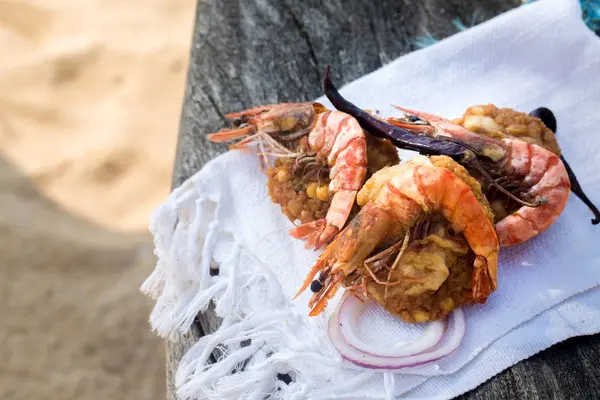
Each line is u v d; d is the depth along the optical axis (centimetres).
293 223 56
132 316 97
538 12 60
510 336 53
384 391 52
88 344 95
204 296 55
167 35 132
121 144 116
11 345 95
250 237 56
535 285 54
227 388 52
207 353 53
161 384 92
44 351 94
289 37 65
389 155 55
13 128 119
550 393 52
